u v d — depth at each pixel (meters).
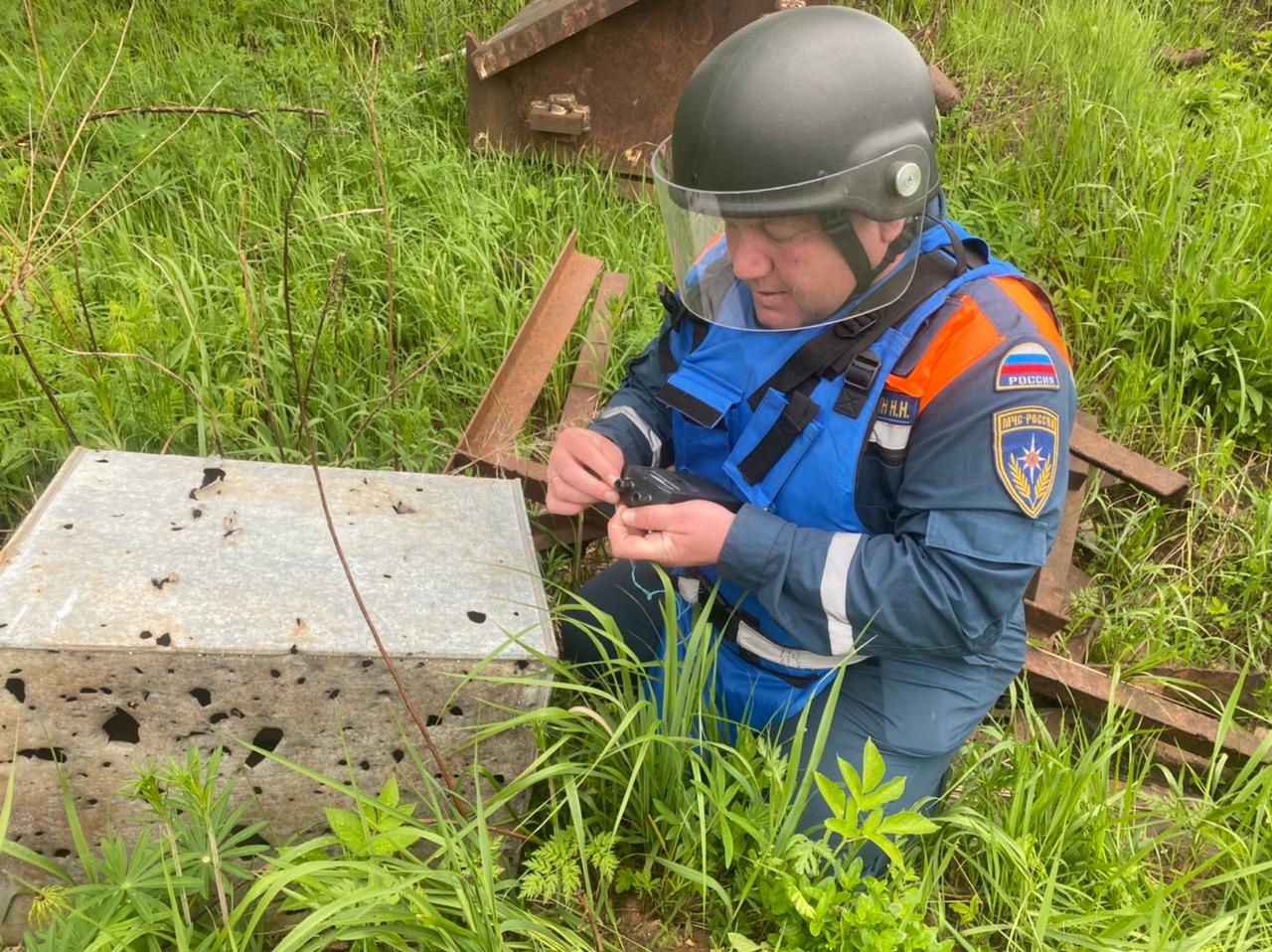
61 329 2.38
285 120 3.41
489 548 1.71
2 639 1.33
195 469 1.76
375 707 1.47
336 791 1.54
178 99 3.48
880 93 1.37
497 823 1.61
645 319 2.89
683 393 1.64
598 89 3.50
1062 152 3.79
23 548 1.51
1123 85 4.00
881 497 1.59
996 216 3.44
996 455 1.46
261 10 4.23
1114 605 2.51
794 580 1.53
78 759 1.43
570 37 3.42
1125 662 2.43
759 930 1.62
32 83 3.38
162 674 1.38
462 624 1.51
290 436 2.44
